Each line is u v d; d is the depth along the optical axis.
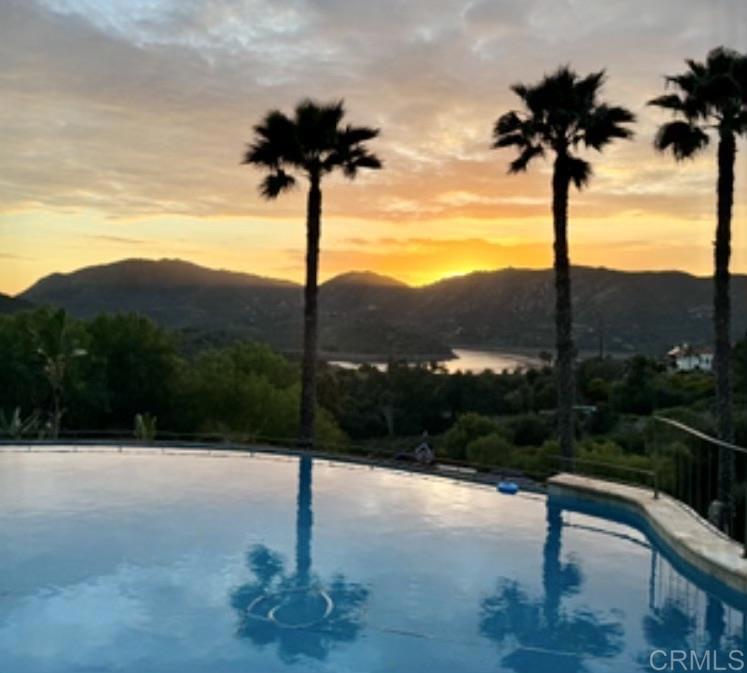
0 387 30.11
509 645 5.73
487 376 69.56
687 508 8.74
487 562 7.73
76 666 5.32
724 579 6.59
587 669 5.34
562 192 15.23
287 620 6.17
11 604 6.48
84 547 8.13
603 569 7.51
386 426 63.97
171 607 6.43
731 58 14.78
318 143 16.28
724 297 15.31
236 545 8.27
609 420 48.09
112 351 32.91
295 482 11.68
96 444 14.62
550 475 12.19
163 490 10.99
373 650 5.63
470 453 34.38
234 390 32.34
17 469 12.48
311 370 16.41
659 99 15.38
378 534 8.74
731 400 15.33
